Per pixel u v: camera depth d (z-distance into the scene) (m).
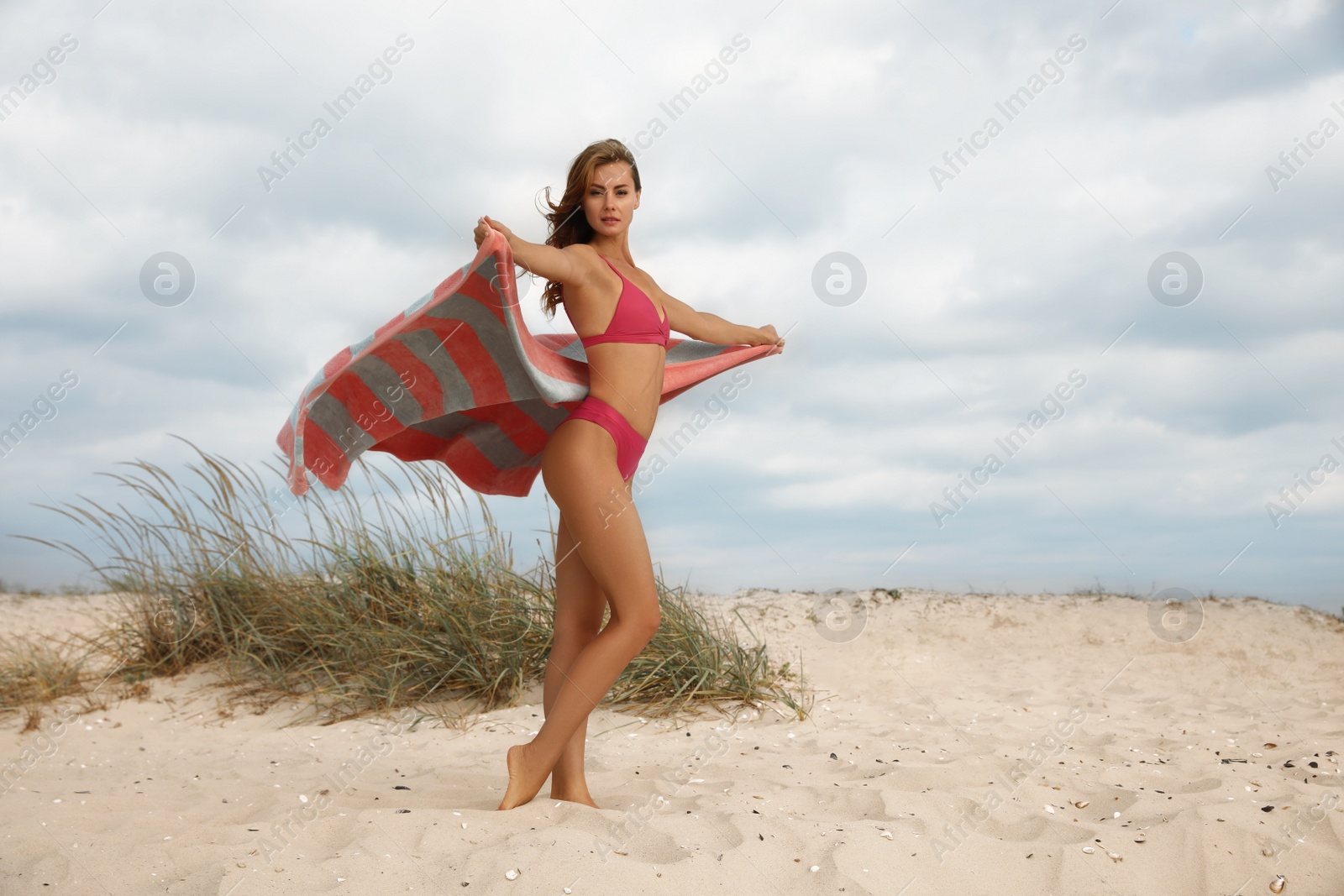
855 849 2.37
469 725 4.50
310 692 5.02
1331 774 3.24
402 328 2.62
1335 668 5.98
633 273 3.03
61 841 2.41
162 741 4.39
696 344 3.57
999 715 4.75
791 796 3.00
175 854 2.32
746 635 6.71
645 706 4.66
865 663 6.26
